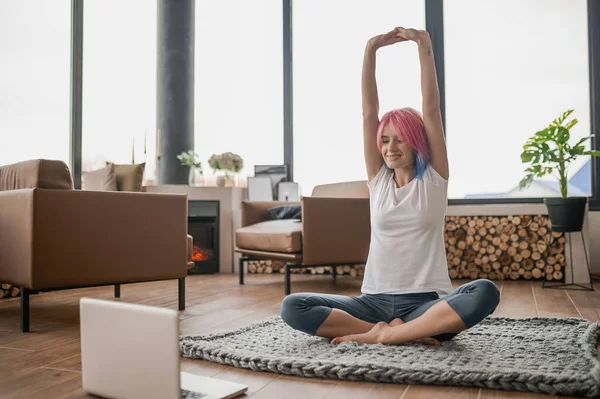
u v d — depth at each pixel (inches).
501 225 163.8
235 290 138.3
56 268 88.8
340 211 140.6
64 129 171.0
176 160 195.5
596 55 169.0
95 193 94.8
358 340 65.1
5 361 65.2
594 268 168.4
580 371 52.4
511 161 175.9
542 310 102.1
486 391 50.4
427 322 61.1
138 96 198.8
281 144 200.1
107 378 46.8
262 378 56.2
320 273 182.4
